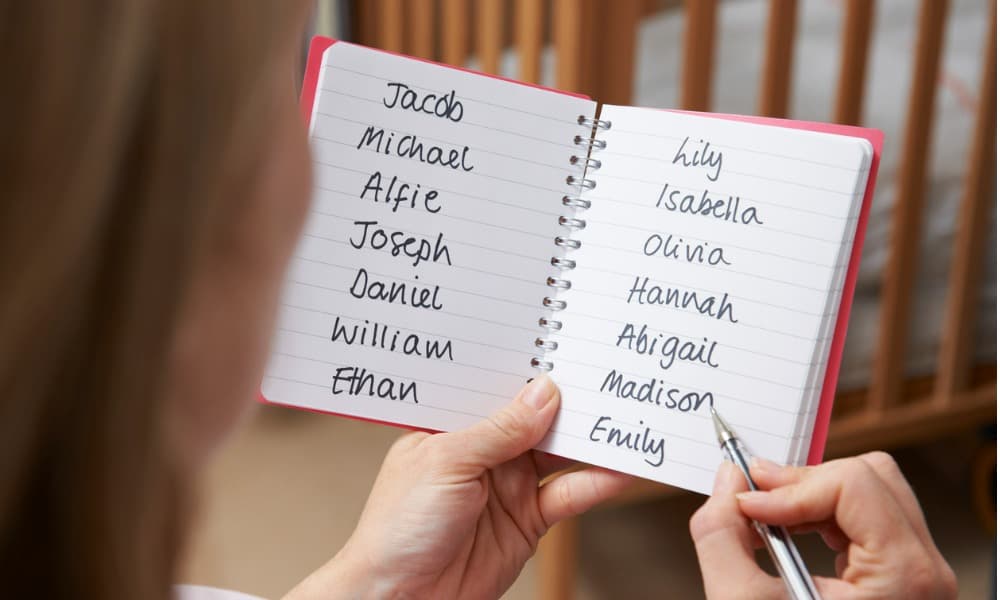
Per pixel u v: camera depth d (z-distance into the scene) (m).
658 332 0.60
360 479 1.92
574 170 0.62
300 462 1.96
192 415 0.29
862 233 0.58
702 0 1.20
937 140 1.43
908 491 0.56
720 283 0.59
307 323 0.61
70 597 0.24
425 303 0.61
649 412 0.60
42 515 0.24
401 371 0.61
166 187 0.23
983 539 1.71
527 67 1.33
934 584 0.53
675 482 0.59
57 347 0.23
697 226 0.60
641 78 1.57
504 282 0.61
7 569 0.25
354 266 0.61
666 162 0.60
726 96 1.52
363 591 0.60
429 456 0.60
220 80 0.24
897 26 1.71
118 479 0.23
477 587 0.64
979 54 1.62
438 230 0.61
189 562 0.28
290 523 1.78
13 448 0.23
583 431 0.61
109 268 0.23
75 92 0.22
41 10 0.22
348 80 0.60
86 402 0.23
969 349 1.45
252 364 0.31
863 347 1.42
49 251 0.22
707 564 0.55
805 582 0.52
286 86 0.29
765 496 0.54
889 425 1.44
